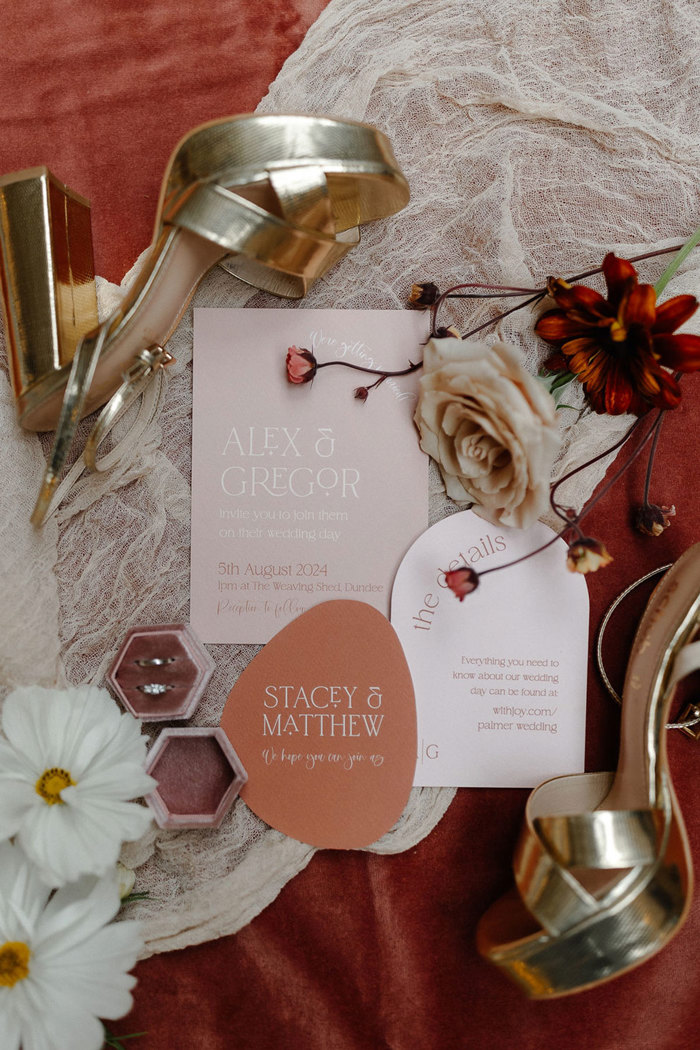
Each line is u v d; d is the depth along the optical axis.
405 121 0.53
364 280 0.53
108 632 0.53
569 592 0.52
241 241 0.47
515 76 0.53
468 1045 0.52
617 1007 0.52
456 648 0.52
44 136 0.53
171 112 0.53
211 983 0.52
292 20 0.53
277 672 0.52
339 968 0.52
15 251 0.51
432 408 0.51
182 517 0.53
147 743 0.52
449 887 0.52
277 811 0.52
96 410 0.53
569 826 0.46
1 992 0.46
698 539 0.54
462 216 0.53
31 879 0.48
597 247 0.53
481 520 0.52
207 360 0.52
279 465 0.52
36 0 0.53
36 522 0.50
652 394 0.49
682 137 0.53
